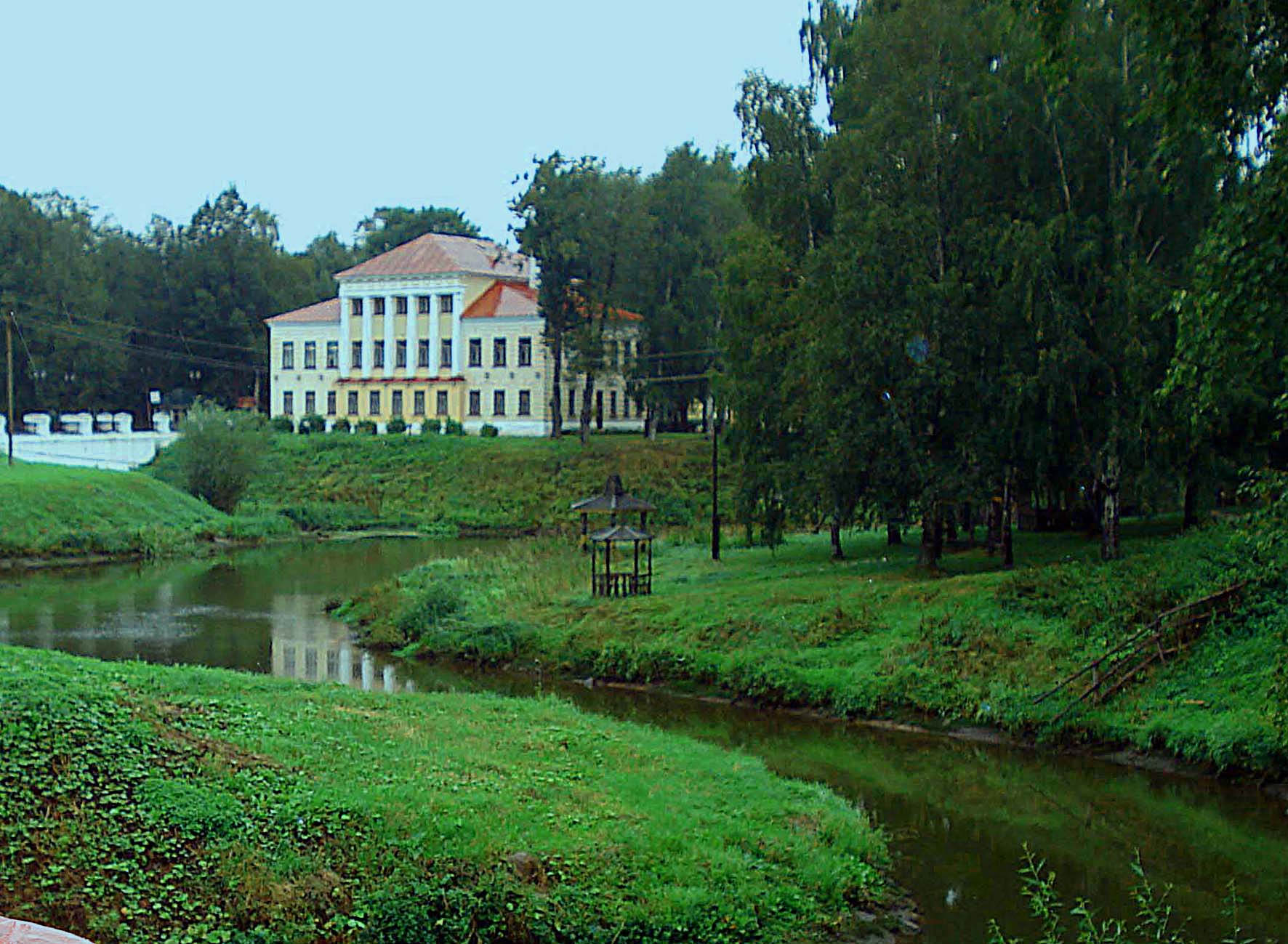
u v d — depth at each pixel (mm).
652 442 80312
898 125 33750
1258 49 15367
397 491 77812
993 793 21172
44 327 95062
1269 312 14523
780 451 41531
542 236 79625
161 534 59406
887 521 35281
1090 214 32531
